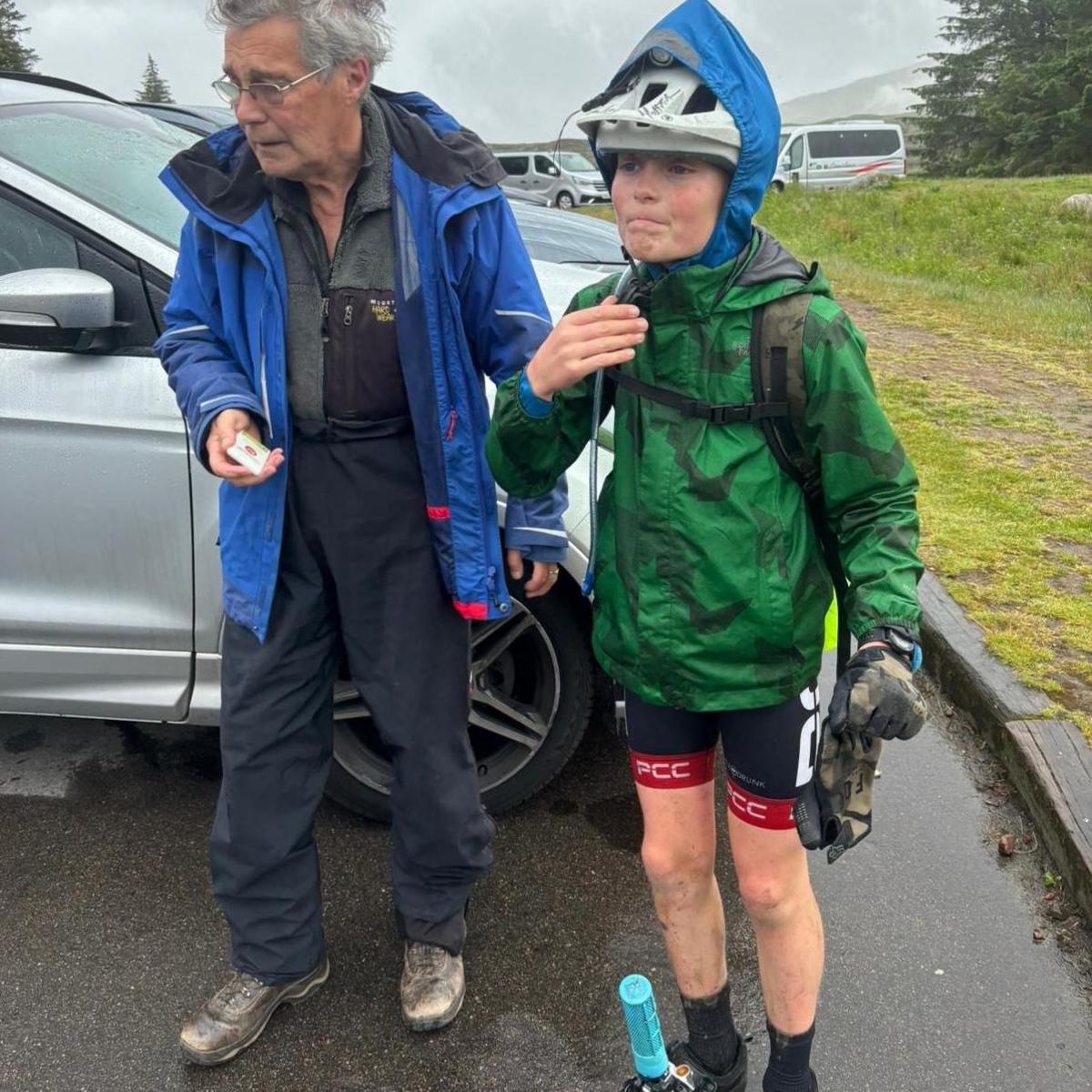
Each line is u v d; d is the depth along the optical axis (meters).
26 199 2.51
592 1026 2.22
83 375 2.46
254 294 1.89
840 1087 2.06
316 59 1.67
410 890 2.28
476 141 1.95
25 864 2.71
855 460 1.52
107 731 3.32
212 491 2.48
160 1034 2.21
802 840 1.59
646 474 1.59
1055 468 5.25
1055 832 2.65
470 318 1.99
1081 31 46.12
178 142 3.26
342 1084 2.10
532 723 2.76
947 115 52.91
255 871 2.13
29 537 2.55
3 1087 2.07
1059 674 3.28
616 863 2.71
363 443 1.96
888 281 11.61
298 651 2.08
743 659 1.61
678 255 1.50
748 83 1.43
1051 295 12.11
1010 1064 2.11
